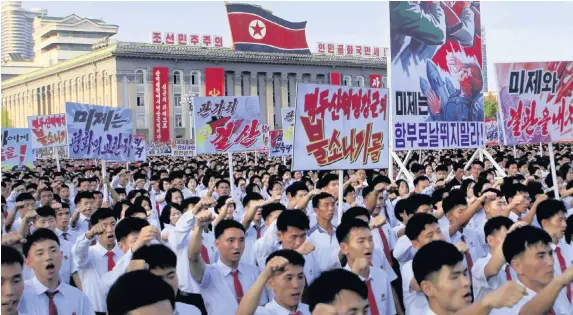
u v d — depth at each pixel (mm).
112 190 12977
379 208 8945
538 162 17453
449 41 14078
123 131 14156
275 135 23203
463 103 14297
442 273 4309
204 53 69875
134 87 68062
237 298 5898
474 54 14531
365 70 79688
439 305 4375
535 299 4102
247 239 8055
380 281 5910
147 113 68438
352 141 8625
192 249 5660
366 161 8750
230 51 71188
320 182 10242
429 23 13680
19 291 4746
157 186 15039
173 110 69000
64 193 12625
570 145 36344
